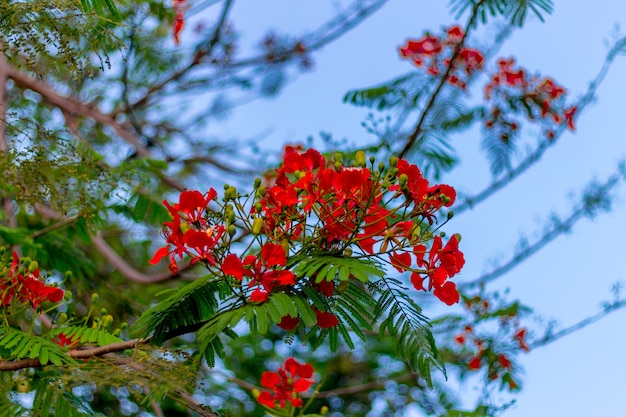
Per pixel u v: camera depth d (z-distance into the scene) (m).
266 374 3.22
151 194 6.36
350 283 3.50
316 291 3.33
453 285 3.40
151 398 3.41
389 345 10.31
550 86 7.51
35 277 3.79
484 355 7.92
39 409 3.53
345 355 10.58
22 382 3.64
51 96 7.53
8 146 4.60
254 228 3.29
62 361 3.43
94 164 5.21
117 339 3.73
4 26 3.87
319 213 3.34
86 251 8.18
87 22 3.96
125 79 8.30
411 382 10.23
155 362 3.30
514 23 5.69
